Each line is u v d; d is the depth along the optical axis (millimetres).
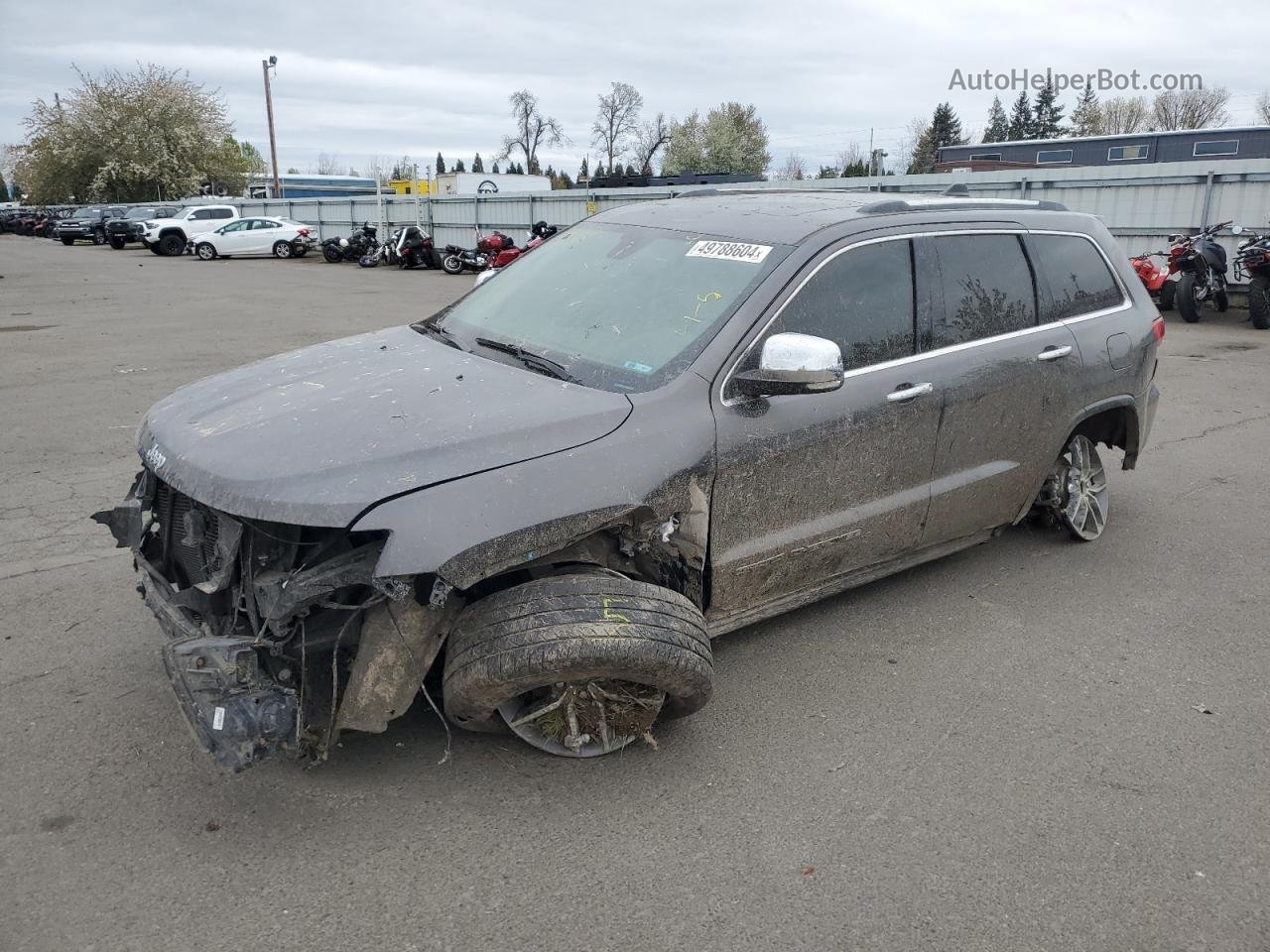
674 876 2760
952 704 3756
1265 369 11258
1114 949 2543
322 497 2779
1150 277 15664
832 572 4047
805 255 3775
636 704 3188
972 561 5242
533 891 2682
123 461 6801
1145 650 4258
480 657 2879
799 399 3654
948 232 4320
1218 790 3242
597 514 3018
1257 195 16594
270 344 12547
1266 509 6191
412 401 3270
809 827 2994
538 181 47469
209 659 2742
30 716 3469
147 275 25875
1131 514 6070
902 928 2590
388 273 27984
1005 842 2951
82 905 2574
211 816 2947
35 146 62281
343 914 2570
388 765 3225
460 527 2801
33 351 11719
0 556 4977
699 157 71438
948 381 4156
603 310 3859
